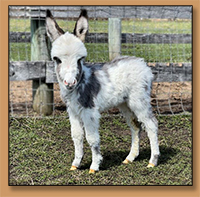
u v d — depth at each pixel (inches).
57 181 108.0
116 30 142.0
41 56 138.3
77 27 104.9
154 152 113.3
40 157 118.4
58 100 145.6
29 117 135.5
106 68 110.9
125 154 120.4
